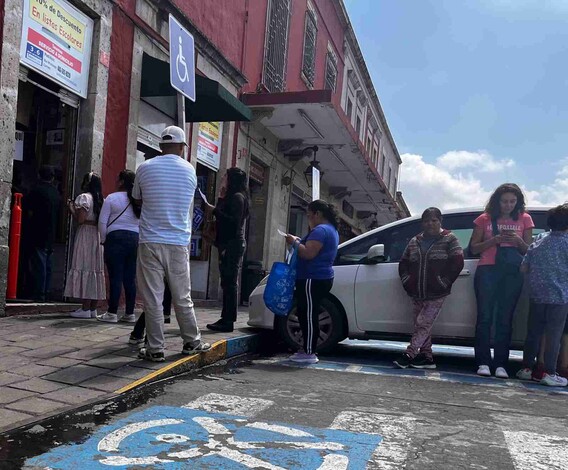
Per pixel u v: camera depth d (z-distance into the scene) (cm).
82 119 709
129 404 357
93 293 622
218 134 1050
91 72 713
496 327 535
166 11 841
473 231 552
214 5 1002
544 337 507
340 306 608
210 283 1047
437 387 465
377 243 620
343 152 1372
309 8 1534
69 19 668
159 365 440
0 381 375
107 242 604
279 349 646
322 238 537
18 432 296
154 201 447
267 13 1251
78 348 472
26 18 599
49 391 364
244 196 628
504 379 516
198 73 941
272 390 420
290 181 1391
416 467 274
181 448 286
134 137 794
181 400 375
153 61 802
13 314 595
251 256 1291
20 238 658
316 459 279
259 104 1069
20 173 692
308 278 544
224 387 421
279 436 311
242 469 262
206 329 630
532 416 383
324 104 1030
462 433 333
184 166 458
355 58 2098
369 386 456
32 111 703
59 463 260
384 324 591
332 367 536
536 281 499
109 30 732
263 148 1242
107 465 260
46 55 632
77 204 620
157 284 449
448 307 566
